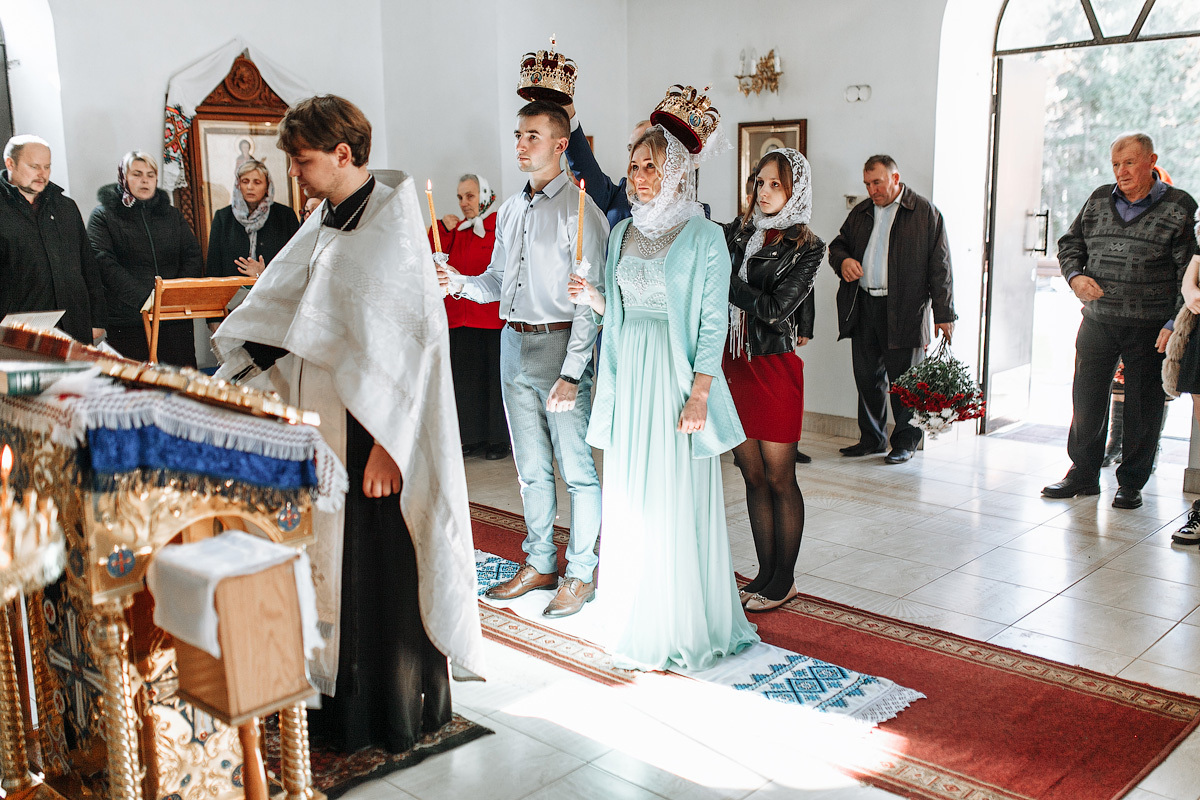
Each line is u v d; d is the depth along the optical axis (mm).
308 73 6988
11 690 2209
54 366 1783
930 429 5586
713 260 3035
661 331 3119
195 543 1796
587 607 3701
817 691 3033
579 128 4227
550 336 3576
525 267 3574
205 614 1649
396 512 2555
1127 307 4898
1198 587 3920
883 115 6281
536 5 6715
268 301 2520
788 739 2752
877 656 3287
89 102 6070
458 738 2736
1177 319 4527
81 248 5238
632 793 2488
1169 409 7469
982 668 3191
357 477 2512
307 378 2496
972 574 4078
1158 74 6648
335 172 2455
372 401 2389
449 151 6949
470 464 5973
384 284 2430
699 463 3182
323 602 2521
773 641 3414
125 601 1814
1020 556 4297
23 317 2486
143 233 5637
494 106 6574
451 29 6762
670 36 7211
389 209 2480
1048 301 8344
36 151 4965
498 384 6020
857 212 6066
